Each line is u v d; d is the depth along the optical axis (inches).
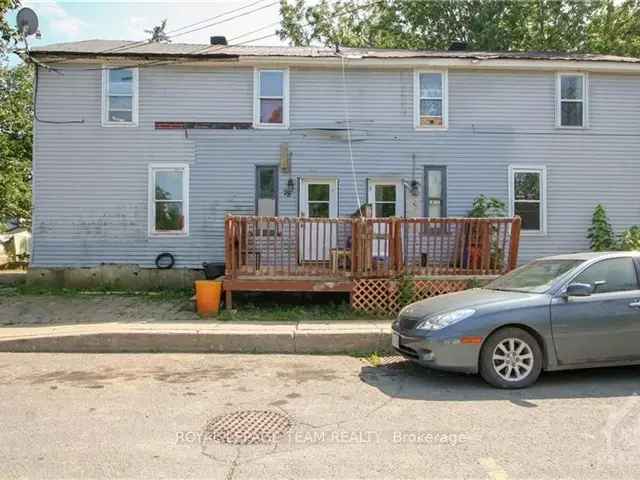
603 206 519.2
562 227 516.4
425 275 368.2
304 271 363.6
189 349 286.8
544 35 870.4
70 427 164.7
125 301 415.5
